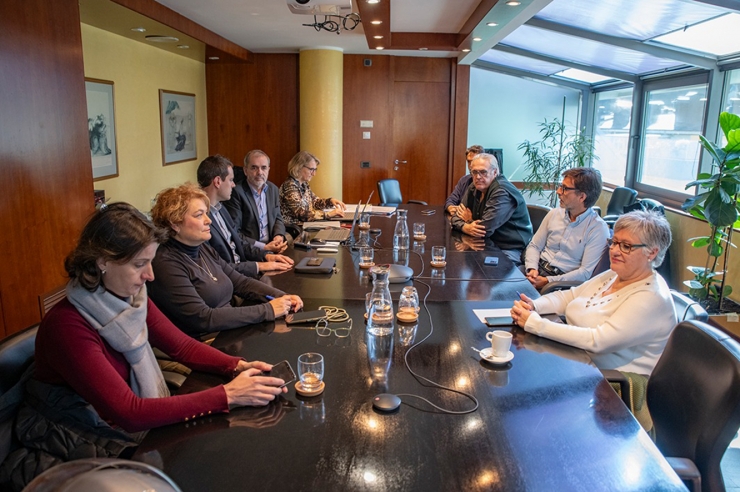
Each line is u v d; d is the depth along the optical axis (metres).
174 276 2.01
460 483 1.09
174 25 4.68
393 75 7.37
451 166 7.62
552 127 7.77
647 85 5.98
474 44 5.72
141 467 0.80
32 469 1.34
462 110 7.47
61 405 1.38
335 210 4.50
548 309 2.20
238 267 2.71
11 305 2.70
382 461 1.17
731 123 3.41
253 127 7.41
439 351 1.75
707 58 4.61
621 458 1.19
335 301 2.25
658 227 1.88
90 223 1.42
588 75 7.00
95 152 4.69
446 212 4.82
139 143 5.53
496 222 3.71
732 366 1.33
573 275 3.12
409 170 7.67
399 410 1.38
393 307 2.16
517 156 8.38
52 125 2.98
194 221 2.07
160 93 5.95
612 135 7.11
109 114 4.90
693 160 5.04
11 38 2.65
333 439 1.25
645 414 1.78
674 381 1.53
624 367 1.92
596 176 3.08
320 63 6.82
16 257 2.72
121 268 1.43
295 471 1.13
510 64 7.69
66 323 1.38
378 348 1.76
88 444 1.38
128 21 4.39
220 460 1.18
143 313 1.55
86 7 3.85
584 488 1.09
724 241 3.72
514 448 1.22
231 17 4.96
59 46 3.03
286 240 3.83
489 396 1.46
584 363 1.69
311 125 7.03
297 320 1.99
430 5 4.55
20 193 2.74
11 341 1.46
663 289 1.92
